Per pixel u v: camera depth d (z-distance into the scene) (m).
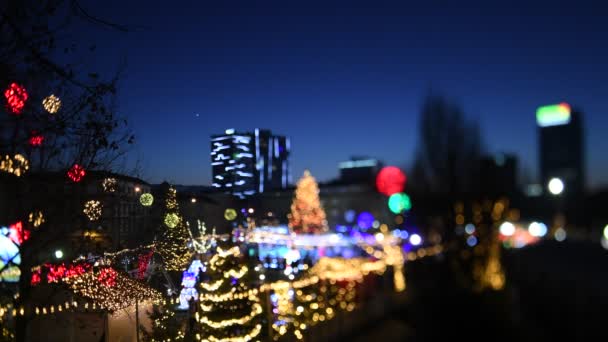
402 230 27.42
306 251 24.61
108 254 10.20
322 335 17.95
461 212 26.25
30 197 8.46
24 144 7.66
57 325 11.10
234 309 13.16
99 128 7.83
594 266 39.53
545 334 24.66
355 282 22.59
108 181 9.23
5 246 9.58
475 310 25.34
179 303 14.89
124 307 11.74
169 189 13.46
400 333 21.81
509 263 35.28
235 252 13.39
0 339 8.59
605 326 22.42
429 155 26.28
